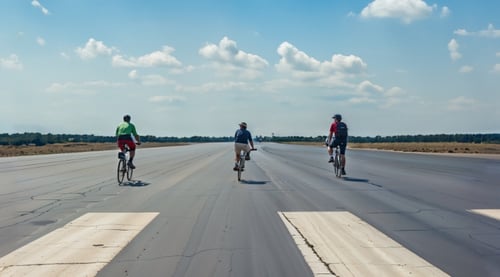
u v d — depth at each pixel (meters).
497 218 7.91
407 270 4.90
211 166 22.55
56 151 46.62
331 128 15.82
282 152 44.84
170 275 4.77
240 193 11.40
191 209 8.88
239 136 14.78
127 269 4.97
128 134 14.26
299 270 4.91
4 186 13.10
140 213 8.43
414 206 9.25
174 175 16.95
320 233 6.69
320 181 14.52
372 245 5.98
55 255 5.54
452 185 13.22
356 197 10.63
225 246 5.94
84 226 7.24
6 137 107.69
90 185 13.37
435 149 51.03
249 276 4.72
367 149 55.75
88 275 4.77
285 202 9.82
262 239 6.32
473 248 5.84
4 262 5.25
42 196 10.87
